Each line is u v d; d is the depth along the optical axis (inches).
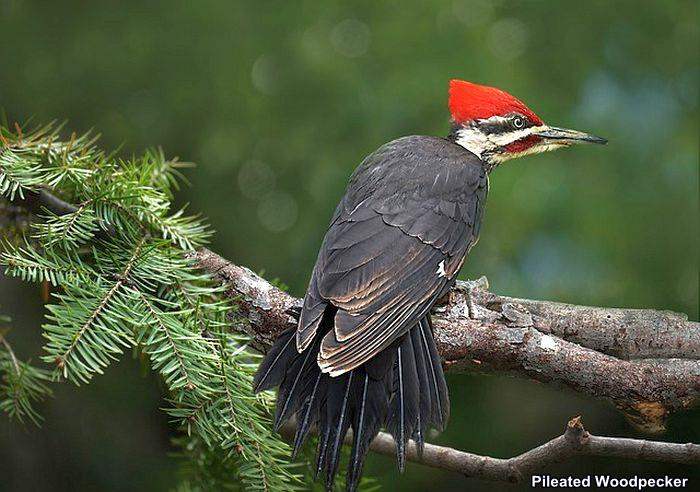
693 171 470.6
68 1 504.4
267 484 250.2
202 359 254.8
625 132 475.8
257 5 498.6
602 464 441.1
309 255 472.1
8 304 440.8
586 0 493.4
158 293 272.7
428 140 343.0
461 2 494.9
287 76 489.1
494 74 474.9
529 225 453.7
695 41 494.0
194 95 492.4
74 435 443.5
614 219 460.1
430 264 293.3
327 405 257.0
